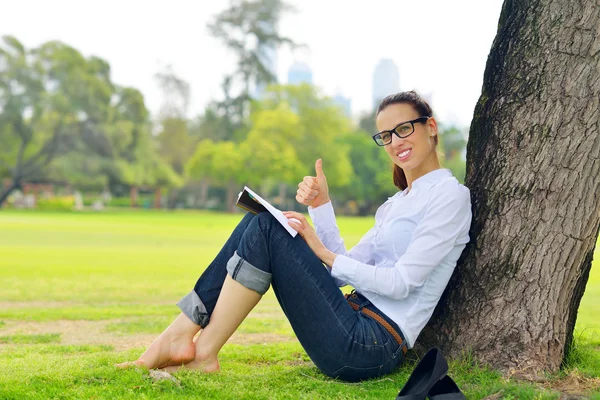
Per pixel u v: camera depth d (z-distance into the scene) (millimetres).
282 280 3053
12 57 58719
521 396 2828
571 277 3211
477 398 2857
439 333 3434
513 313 3232
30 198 63656
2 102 57906
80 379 3059
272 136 57875
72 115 60531
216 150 58406
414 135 3227
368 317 3125
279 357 4047
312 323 3033
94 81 60906
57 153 60562
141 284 9812
